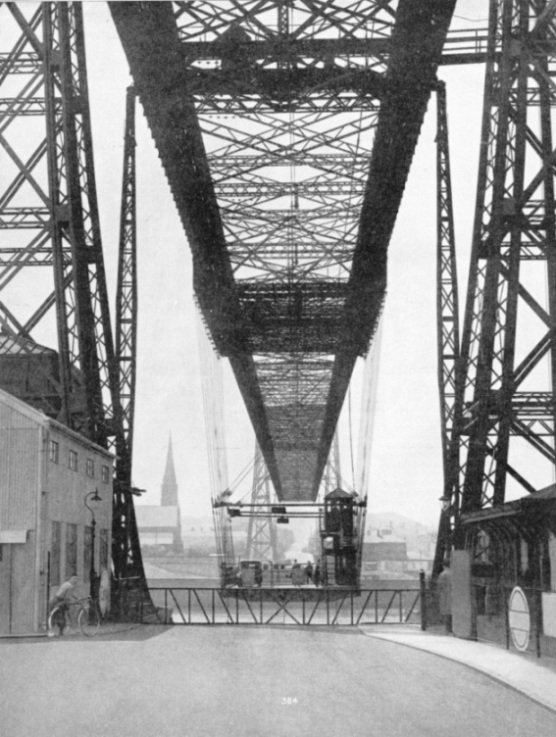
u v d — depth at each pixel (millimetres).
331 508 52562
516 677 13586
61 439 25219
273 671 14234
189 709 10727
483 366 23859
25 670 14227
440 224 31844
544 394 23859
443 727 9828
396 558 145625
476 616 20703
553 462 23828
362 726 9773
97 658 16016
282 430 91312
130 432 31266
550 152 23578
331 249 47656
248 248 47594
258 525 119312
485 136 24375
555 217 23188
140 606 29266
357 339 53188
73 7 26422
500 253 23547
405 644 19312
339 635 22484
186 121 30234
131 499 31234
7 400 24031
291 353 60719
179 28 28172
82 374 27172
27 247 26000
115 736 9281
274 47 28453
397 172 35094
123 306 31922
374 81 29734
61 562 25203
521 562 20484
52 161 25609
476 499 24250
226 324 50750
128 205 32281
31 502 23625
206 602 44281
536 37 23016
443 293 31500
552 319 23531
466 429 26000
